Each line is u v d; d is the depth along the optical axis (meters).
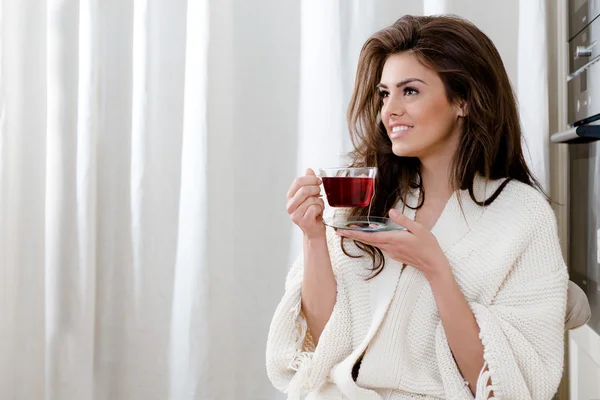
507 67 1.86
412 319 1.21
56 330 2.05
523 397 1.08
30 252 2.09
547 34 1.82
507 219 1.21
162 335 2.08
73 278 2.04
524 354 1.10
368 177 1.16
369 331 1.19
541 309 1.15
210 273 1.98
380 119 1.35
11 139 2.08
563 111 1.86
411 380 1.19
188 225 2.00
